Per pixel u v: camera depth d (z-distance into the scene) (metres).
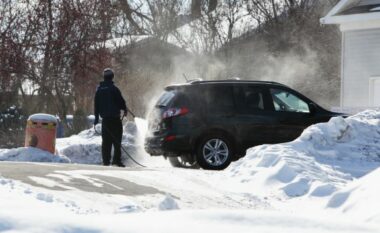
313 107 35.94
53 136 36.88
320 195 25.48
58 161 35.69
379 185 20.02
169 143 34.72
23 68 58.75
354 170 29.42
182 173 28.20
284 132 35.41
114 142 35.19
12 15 59.38
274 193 26.17
